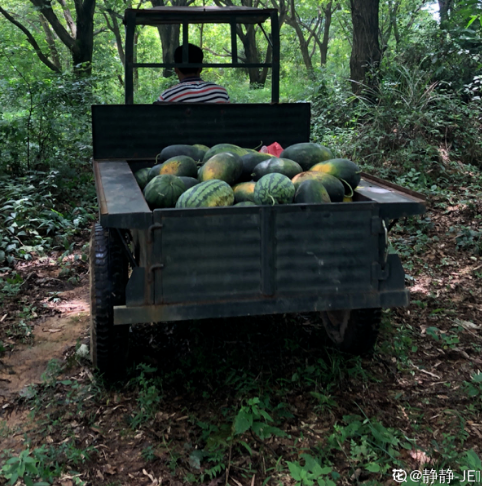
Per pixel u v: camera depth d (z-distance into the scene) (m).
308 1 26.30
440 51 10.53
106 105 4.36
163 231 2.84
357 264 3.06
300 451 3.03
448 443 3.05
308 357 3.99
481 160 9.02
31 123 8.62
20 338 4.31
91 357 3.79
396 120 9.05
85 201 7.70
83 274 5.68
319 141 9.47
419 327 4.52
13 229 6.17
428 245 6.34
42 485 2.64
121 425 3.25
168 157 4.15
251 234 2.93
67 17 19.50
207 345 4.07
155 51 27.94
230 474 2.88
